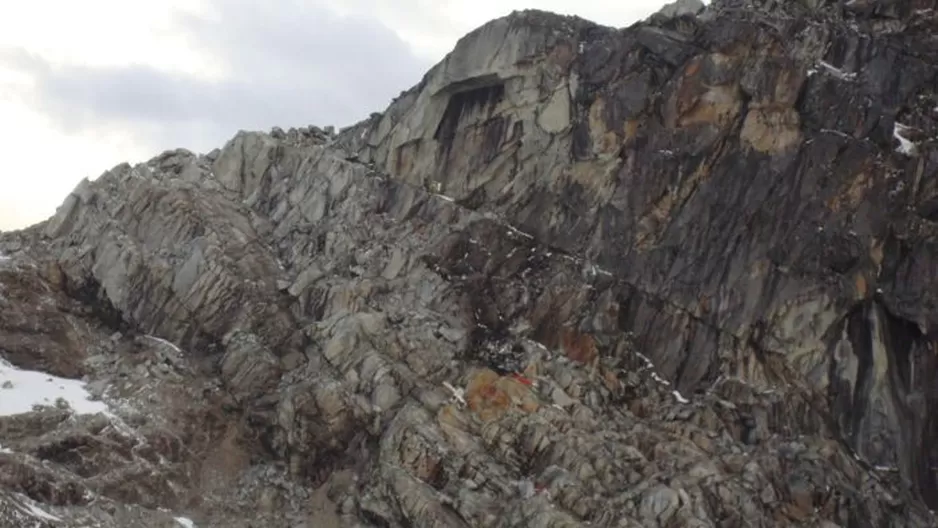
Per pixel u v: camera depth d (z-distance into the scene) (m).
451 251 55.16
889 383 48.06
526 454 46.53
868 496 45.22
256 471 49.56
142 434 49.28
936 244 48.75
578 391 49.00
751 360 49.28
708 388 49.31
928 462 46.91
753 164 51.88
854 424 47.88
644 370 50.53
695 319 50.72
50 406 49.34
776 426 47.44
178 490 47.81
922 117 51.38
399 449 46.44
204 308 55.19
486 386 48.97
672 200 53.03
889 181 49.91
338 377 50.31
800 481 45.00
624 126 54.34
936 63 52.53
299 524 46.47
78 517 43.97
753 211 51.09
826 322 48.72
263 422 50.78
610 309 51.88
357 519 46.22
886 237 49.50
